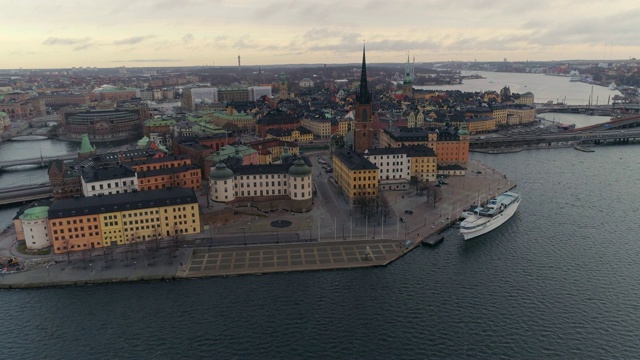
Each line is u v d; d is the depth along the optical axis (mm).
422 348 142250
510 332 149500
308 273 188375
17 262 193000
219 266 192250
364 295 172250
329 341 145875
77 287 177625
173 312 161250
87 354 140125
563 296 169875
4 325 154250
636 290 173500
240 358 138125
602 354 138875
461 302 166625
